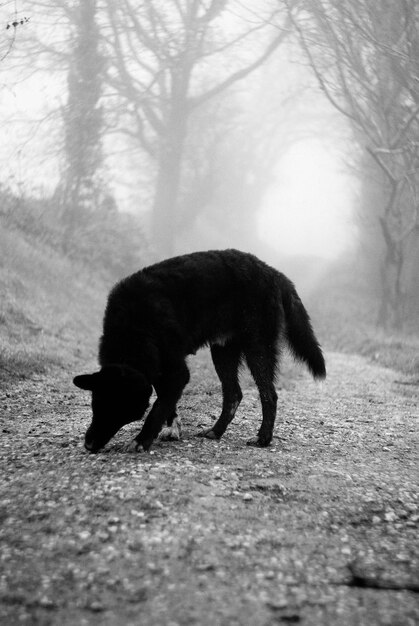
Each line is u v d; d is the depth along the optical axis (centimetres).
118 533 359
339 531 386
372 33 1911
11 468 475
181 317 560
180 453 538
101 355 538
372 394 984
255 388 956
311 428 691
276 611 285
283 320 629
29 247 1709
